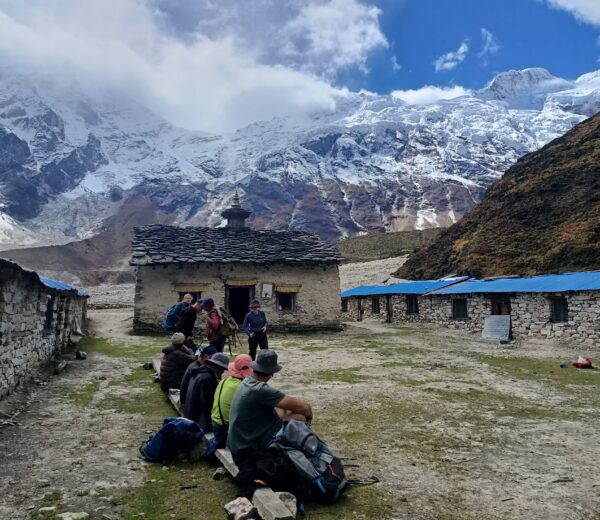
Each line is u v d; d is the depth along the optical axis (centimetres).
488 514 429
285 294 2170
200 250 2145
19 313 862
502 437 650
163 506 441
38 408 770
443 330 2150
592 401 862
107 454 574
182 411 693
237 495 452
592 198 3359
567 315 1642
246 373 555
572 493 474
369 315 2845
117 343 1636
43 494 462
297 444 456
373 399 859
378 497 461
